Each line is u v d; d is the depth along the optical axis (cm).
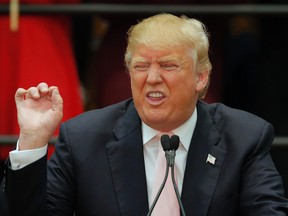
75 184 1214
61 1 1702
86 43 1869
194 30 1162
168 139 1106
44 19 1655
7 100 1644
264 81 1828
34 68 1641
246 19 1898
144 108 1172
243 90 1881
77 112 1681
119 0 1792
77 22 1853
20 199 1142
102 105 1814
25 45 1639
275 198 1166
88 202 1198
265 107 1830
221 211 1176
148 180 1204
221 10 1648
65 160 1215
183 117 1185
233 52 1884
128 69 1195
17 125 1641
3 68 1641
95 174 1203
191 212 1174
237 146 1203
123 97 1798
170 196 1180
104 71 1812
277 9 1648
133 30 1166
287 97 1806
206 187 1183
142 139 1216
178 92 1162
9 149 1636
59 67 1662
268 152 1223
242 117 1241
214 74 1828
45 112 1166
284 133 1806
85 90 1836
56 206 1197
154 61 1152
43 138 1152
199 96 1236
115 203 1188
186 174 1194
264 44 1827
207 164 1198
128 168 1203
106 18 1816
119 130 1227
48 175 1212
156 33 1148
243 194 1184
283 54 1809
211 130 1222
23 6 1631
